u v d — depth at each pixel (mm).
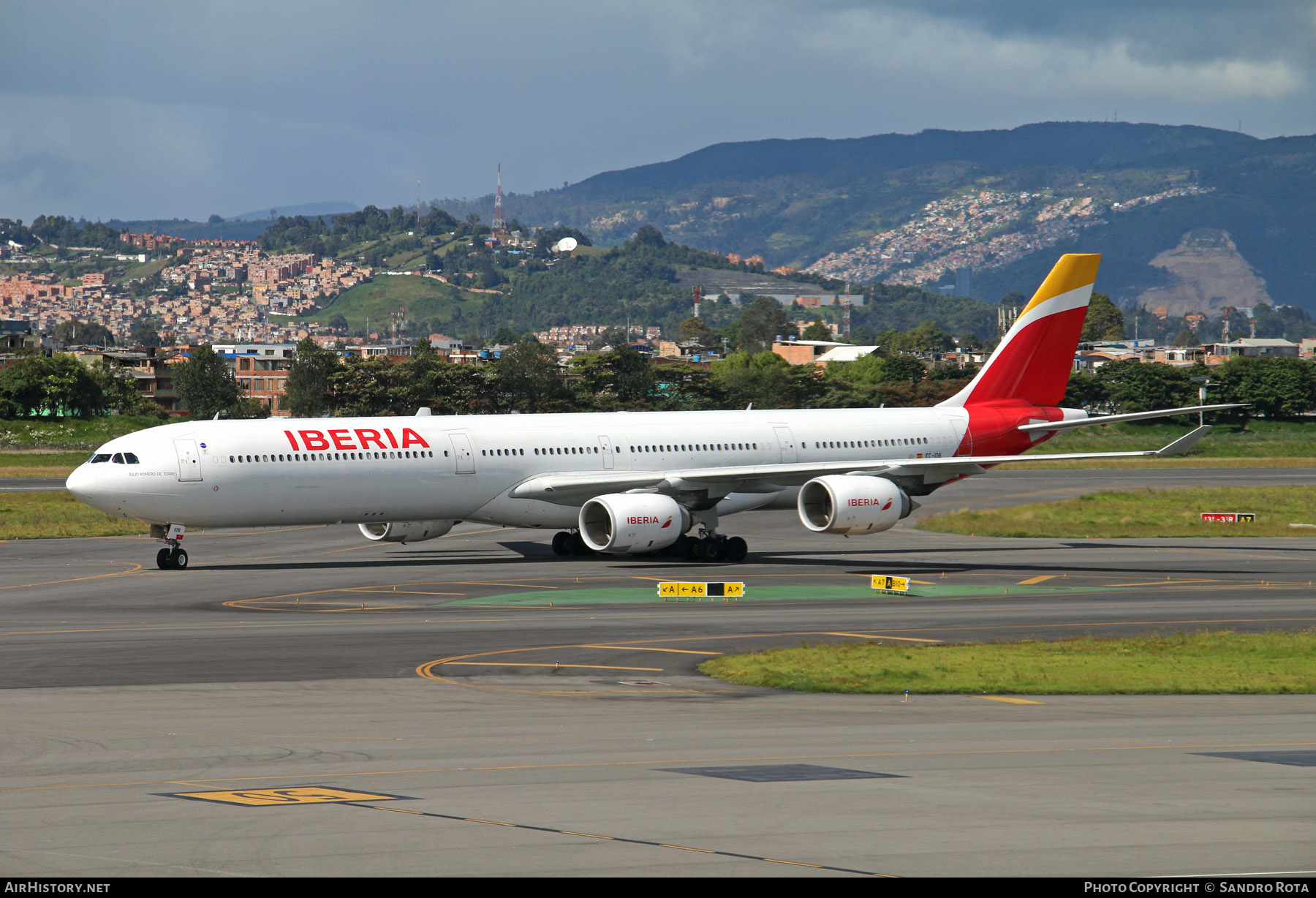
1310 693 110062
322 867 54281
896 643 138250
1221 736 88000
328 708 98188
